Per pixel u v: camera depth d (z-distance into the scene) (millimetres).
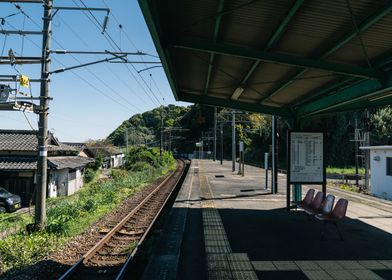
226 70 10164
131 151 52375
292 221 10367
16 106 12266
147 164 45625
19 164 25422
